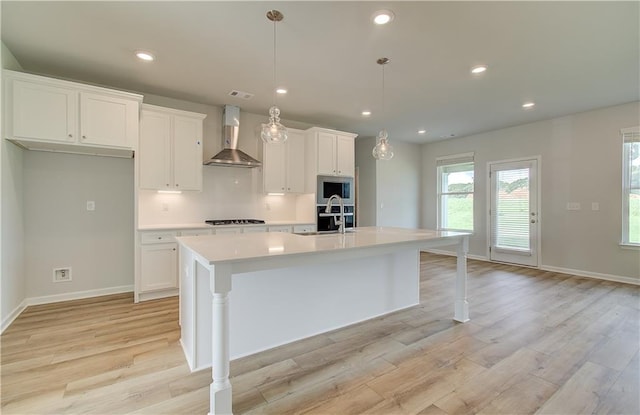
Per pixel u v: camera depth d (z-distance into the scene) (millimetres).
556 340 2561
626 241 4453
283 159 4895
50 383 1935
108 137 3303
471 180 6398
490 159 6023
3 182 2777
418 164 7336
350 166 5328
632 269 4375
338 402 1776
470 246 6383
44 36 2639
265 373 2076
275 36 2637
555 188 5137
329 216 5039
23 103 2898
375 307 3100
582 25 2467
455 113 4871
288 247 2047
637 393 1859
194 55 2973
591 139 4742
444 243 2789
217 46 2803
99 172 3732
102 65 3178
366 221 6836
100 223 3746
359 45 2783
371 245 2213
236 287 2279
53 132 3029
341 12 2299
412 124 5527
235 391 1878
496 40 2699
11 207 2957
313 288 2664
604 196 4625
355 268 2943
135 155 3480
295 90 3875
